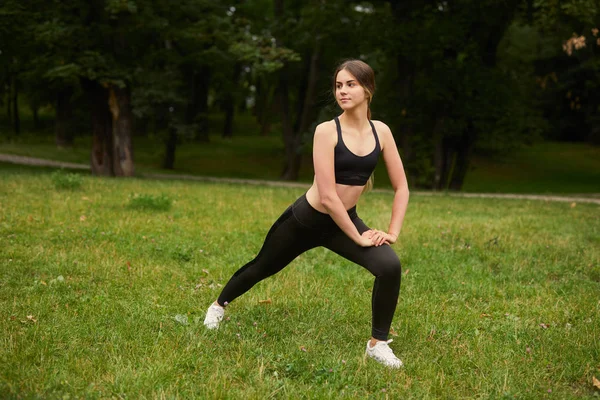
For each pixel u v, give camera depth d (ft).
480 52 74.90
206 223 27.22
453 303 16.47
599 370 11.61
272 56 65.05
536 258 22.22
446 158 77.77
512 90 73.41
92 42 62.54
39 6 62.34
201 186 48.16
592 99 137.49
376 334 11.73
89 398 9.70
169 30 66.13
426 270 20.02
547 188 101.96
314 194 11.44
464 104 71.31
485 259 22.13
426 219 31.12
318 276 18.74
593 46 77.82
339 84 10.94
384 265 11.10
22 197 31.99
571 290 17.93
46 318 13.58
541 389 10.84
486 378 11.18
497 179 112.06
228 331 13.07
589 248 24.14
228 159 120.98
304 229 11.61
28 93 120.98
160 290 16.40
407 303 16.03
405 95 76.54
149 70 68.95
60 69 57.93
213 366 11.21
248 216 29.89
